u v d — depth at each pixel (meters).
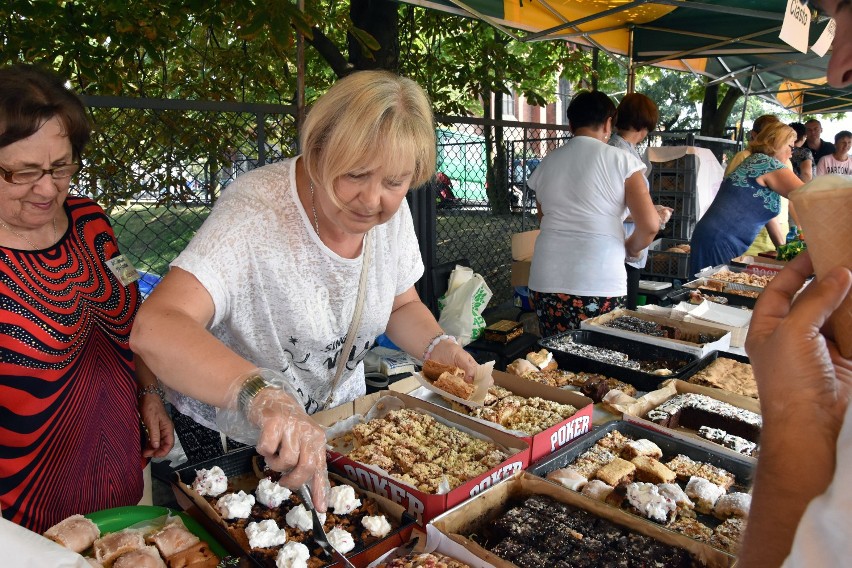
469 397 2.13
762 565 0.64
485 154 5.85
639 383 2.61
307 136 1.50
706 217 5.00
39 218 1.55
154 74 5.43
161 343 1.37
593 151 3.41
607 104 3.49
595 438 2.11
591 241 3.47
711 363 2.86
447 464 1.84
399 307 2.31
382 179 1.48
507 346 3.93
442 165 5.45
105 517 1.49
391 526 1.56
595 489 1.80
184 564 1.38
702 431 2.19
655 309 3.56
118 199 3.11
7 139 1.40
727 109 10.06
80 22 4.22
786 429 0.66
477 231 5.89
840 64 0.67
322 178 1.51
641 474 1.94
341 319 1.86
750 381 2.60
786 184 4.63
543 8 4.78
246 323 1.73
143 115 3.10
